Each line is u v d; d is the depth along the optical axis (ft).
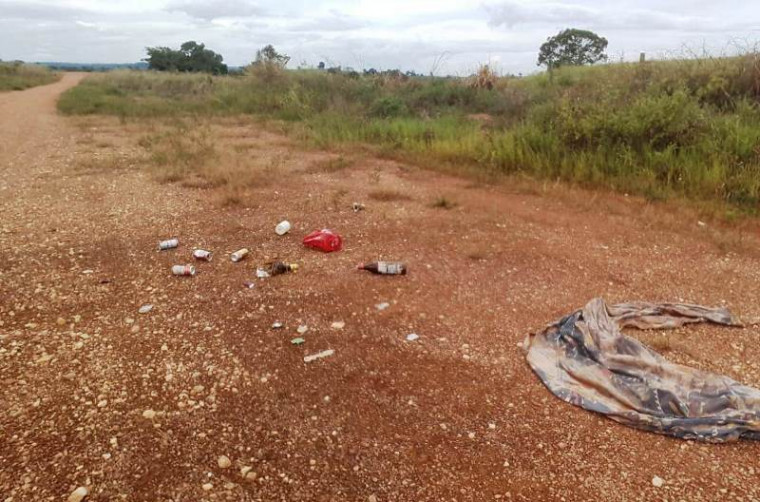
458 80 54.80
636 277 16.20
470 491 8.61
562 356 11.89
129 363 11.69
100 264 16.76
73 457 9.04
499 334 13.07
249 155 33.12
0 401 10.39
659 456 9.33
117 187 25.80
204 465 8.96
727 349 12.52
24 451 9.14
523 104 42.63
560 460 9.24
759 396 10.45
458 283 15.61
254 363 11.75
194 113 54.80
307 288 15.14
